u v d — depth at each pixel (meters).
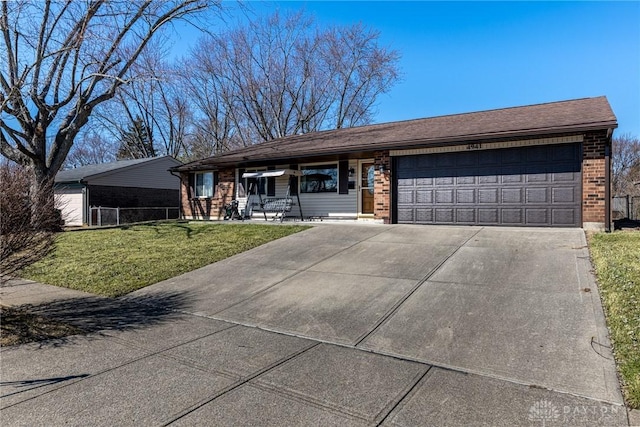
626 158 35.09
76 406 3.05
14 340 4.59
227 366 3.75
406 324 4.62
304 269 7.45
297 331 4.66
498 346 3.89
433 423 2.70
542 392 3.05
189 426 2.73
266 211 15.18
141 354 4.11
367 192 13.73
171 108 35.12
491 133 10.03
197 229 12.89
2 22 11.56
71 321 5.28
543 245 7.73
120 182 24.31
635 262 5.93
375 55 30.34
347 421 2.75
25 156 14.38
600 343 3.77
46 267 8.61
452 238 9.00
